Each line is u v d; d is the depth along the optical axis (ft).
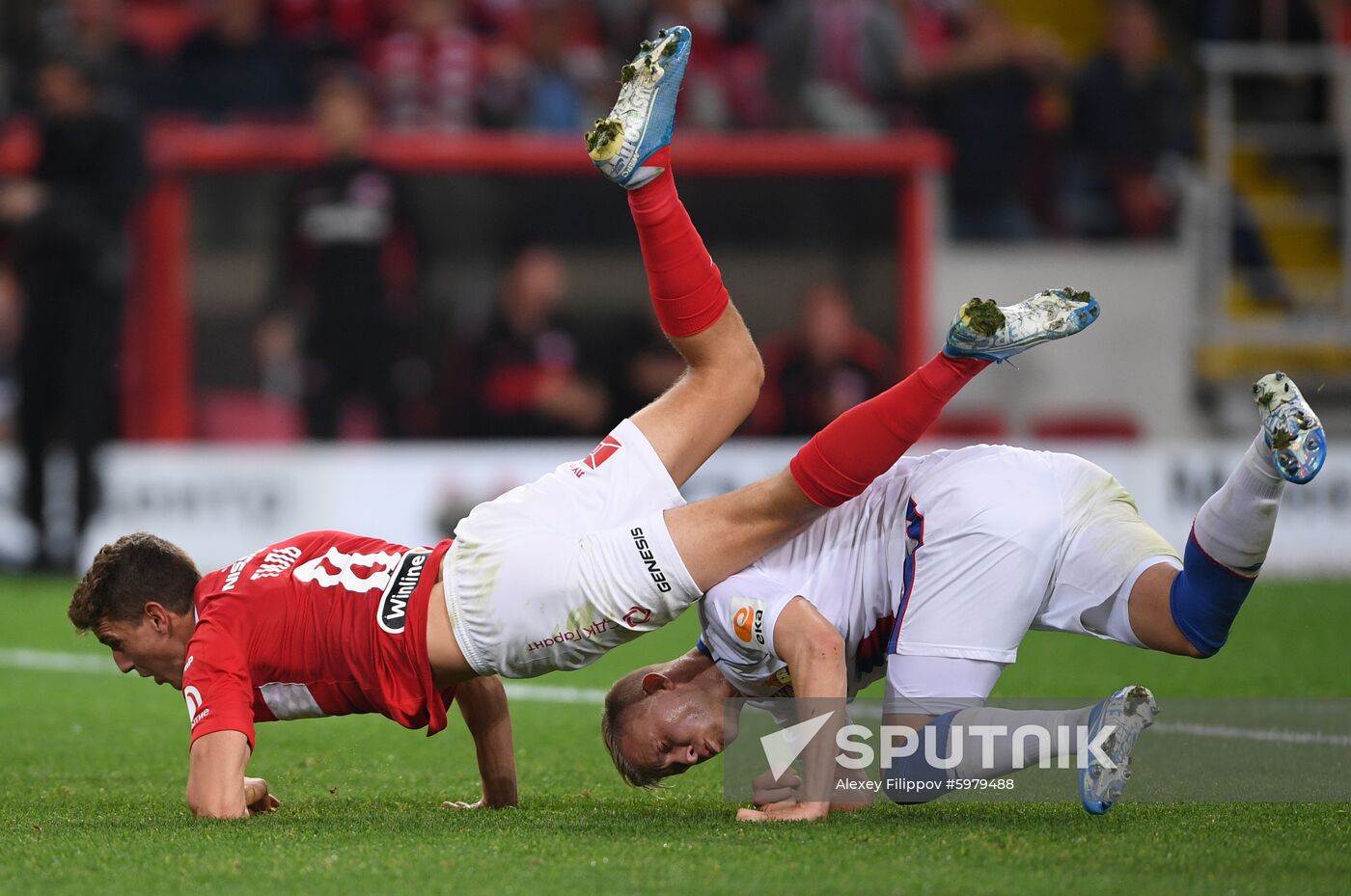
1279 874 38.93
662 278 52.11
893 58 170.30
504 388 144.97
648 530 48.44
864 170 146.51
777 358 147.23
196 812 47.19
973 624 48.21
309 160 141.59
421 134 157.79
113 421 143.74
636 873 39.22
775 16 171.12
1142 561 48.91
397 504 136.15
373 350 139.95
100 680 89.45
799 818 46.57
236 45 163.53
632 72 51.01
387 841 43.52
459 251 144.15
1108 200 169.89
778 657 48.24
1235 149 183.62
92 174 130.52
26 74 160.56
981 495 48.75
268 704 49.78
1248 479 45.39
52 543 137.80
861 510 50.90
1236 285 177.88
